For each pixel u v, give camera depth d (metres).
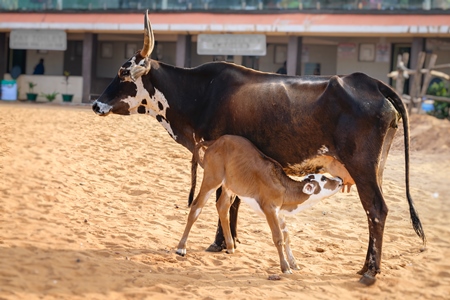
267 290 8.15
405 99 25.31
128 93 10.27
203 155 9.70
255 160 8.97
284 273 8.89
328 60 34.78
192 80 10.15
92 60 34.41
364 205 8.73
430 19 29.11
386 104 8.72
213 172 9.31
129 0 33.69
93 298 7.27
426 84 25.50
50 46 34.31
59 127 20.42
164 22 32.06
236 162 9.06
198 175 15.50
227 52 31.78
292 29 30.05
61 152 16.58
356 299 8.18
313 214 13.01
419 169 17.84
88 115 23.48
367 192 8.69
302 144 9.06
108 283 7.80
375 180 8.67
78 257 8.63
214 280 8.42
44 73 38.06
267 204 8.90
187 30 31.59
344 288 8.52
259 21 30.88
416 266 9.62
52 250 8.91
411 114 24.38
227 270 9.00
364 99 8.71
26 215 10.82
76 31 34.06
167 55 36.91
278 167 8.91
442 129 22.38
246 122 9.39
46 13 34.66
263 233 11.38
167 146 18.50
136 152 17.50
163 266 8.88
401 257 10.14
